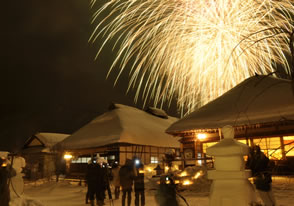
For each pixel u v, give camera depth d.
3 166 7.01
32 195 11.67
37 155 25.95
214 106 13.87
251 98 12.47
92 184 8.14
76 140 21.03
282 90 12.11
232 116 12.16
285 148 11.34
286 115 10.70
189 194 8.63
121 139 17.64
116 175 9.19
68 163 21.16
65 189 13.69
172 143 21.72
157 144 20.02
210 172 2.19
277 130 11.76
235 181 2.09
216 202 2.09
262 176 4.70
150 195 8.88
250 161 4.92
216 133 14.05
